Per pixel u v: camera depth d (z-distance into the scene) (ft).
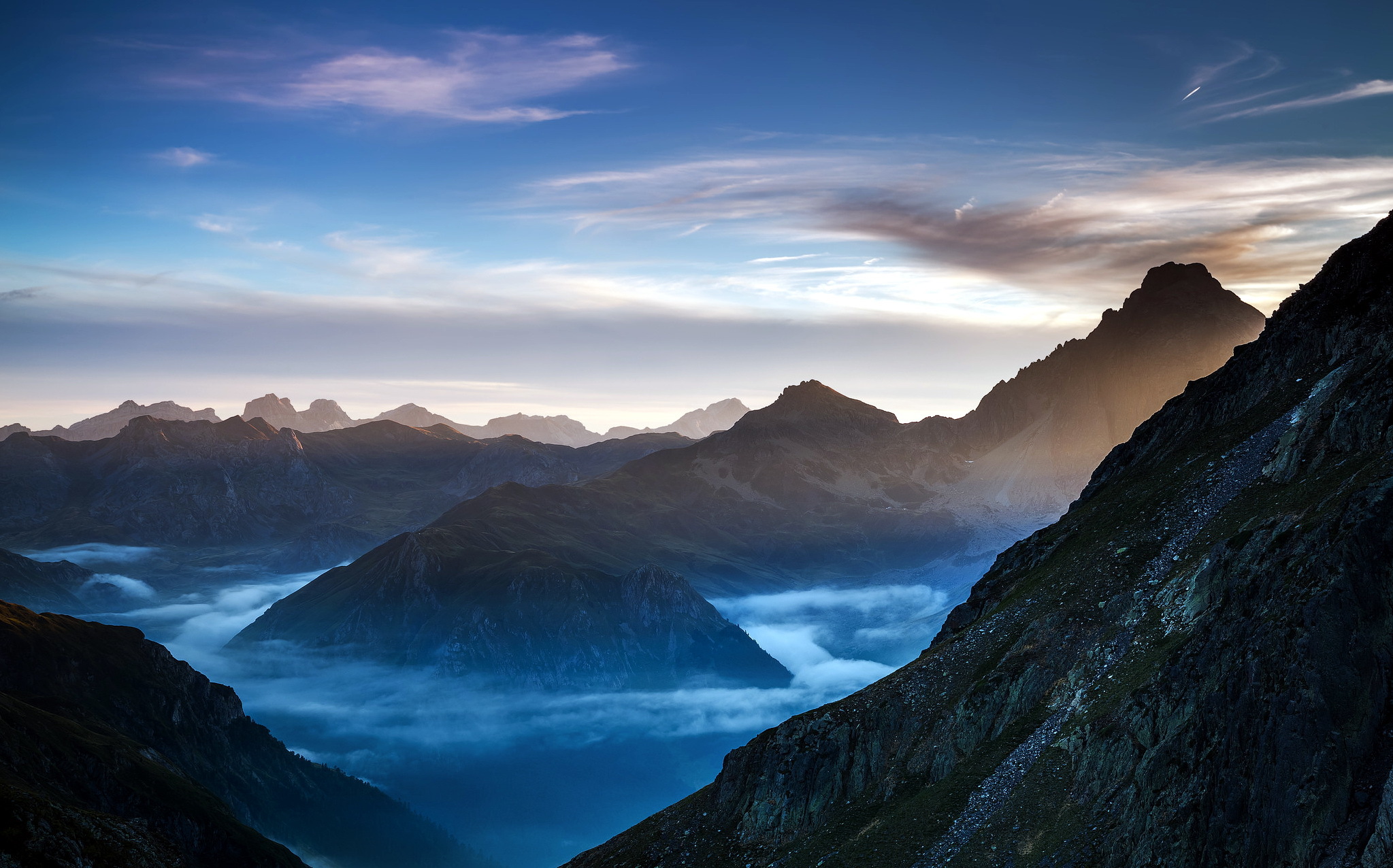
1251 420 514.68
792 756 527.81
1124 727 381.19
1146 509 517.14
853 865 434.71
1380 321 472.03
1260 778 306.14
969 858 397.19
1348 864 275.18
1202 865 312.91
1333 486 385.50
